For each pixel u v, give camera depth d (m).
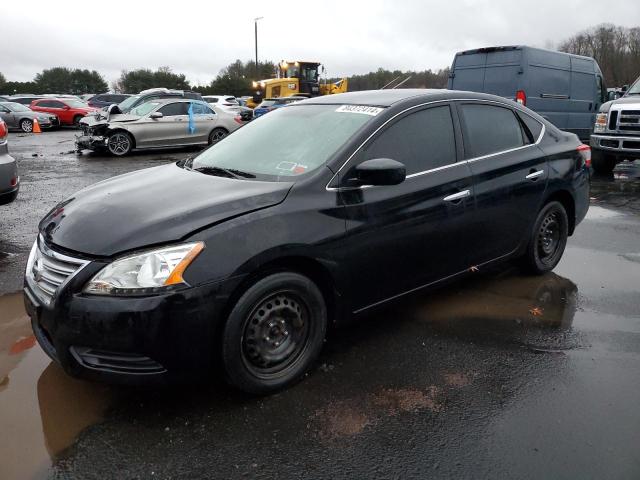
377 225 3.32
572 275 4.92
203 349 2.71
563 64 12.41
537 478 2.38
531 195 4.41
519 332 3.78
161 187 3.28
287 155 3.48
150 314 2.57
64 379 3.16
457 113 4.00
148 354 2.61
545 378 3.19
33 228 6.44
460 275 4.04
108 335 2.58
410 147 3.63
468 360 3.39
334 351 3.50
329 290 3.24
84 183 9.84
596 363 3.36
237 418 2.80
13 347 3.53
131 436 2.66
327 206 3.12
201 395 3.00
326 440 2.63
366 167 3.14
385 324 3.89
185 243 2.68
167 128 15.02
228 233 2.76
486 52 12.12
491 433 2.68
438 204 3.66
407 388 3.08
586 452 2.54
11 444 2.60
